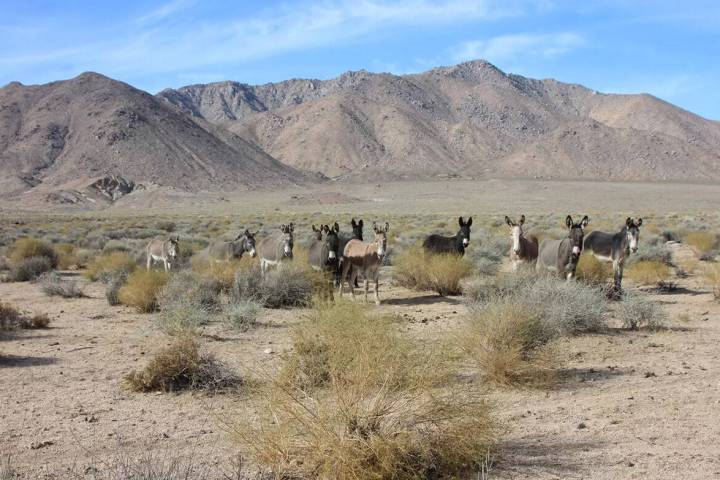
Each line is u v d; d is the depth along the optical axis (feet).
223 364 34.81
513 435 26.04
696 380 34.12
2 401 31.30
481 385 31.86
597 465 22.95
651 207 417.90
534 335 34.63
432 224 191.01
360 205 515.09
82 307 61.52
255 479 21.36
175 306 50.78
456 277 65.62
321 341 27.58
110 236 163.02
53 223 260.01
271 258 72.69
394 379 22.59
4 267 96.94
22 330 49.55
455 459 21.89
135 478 20.84
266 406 22.94
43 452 24.62
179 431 26.81
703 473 22.22
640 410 29.14
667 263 87.25
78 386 33.96
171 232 187.42
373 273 60.18
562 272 59.93
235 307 51.01
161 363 33.40
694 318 52.47
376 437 20.70
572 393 31.96
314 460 21.22
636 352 40.68
